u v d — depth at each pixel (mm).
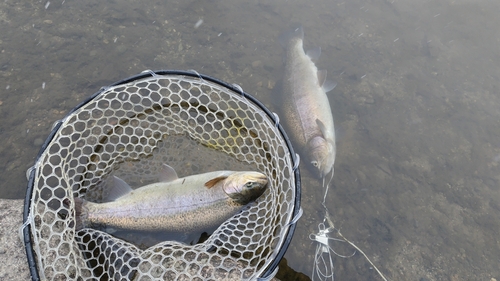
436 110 1127
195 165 762
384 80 1177
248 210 694
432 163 1021
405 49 1283
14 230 604
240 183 678
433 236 904
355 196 939
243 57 1117
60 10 1065
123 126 759
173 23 1127
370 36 1296
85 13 1078
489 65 1277
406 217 922
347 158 1007
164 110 785
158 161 758
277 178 689
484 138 1080
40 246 590
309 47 1225
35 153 833
